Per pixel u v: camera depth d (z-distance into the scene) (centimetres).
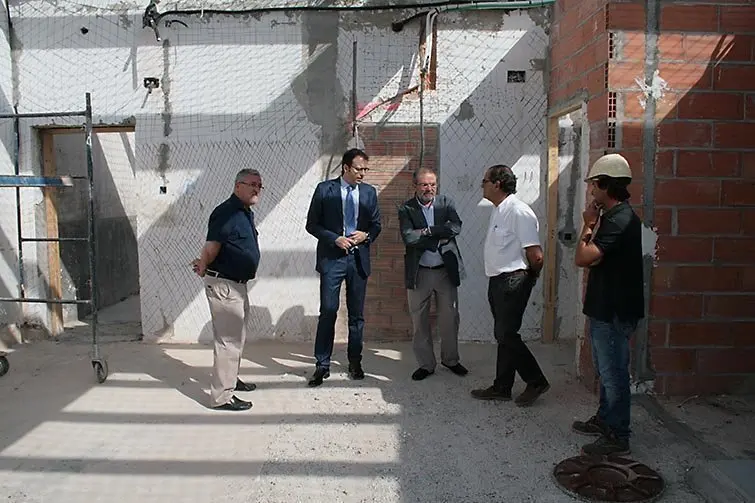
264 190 600
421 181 483
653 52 432
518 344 434
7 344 605
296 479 339
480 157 595
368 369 526
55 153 705
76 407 448
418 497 320
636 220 353
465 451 370
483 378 502
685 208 438
